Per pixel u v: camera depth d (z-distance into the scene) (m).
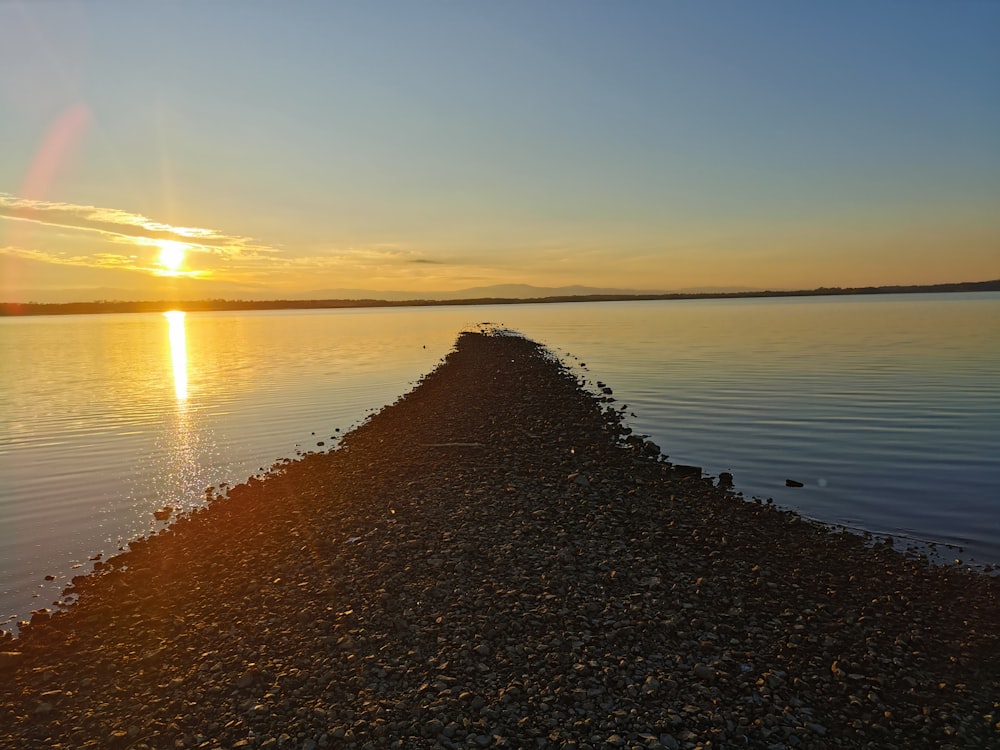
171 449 28.27
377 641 10.55
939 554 14.31
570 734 8.02
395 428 30.50
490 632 10.62
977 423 27.69
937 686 9.19
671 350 67.25
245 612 12.02
